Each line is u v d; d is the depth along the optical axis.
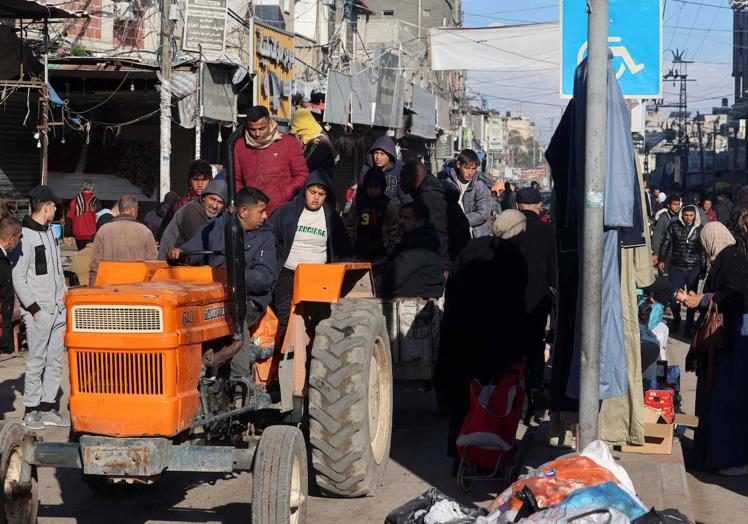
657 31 7.54
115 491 7.40
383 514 6.83
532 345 8.71
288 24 36.03
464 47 29.72
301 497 5.84
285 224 7.91
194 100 19.75
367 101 27.53
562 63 7.31
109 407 5.55
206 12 20.02
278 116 24.28
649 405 8.00
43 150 17.91
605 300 6.22
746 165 72.62
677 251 16.38
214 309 6.17
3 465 5.62
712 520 6.94
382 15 66.31
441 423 9.80
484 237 7.84
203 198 8.85
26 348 14.00
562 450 8.18
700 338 8.06
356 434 6.77
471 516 5.56
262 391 6.72
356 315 7.14
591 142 5.76
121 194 21.59
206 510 7.01
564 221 6.96
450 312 7.73
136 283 6.16
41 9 18.06
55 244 9.61
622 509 5.19
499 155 123.62
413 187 11.04
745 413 8.03
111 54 22.73
